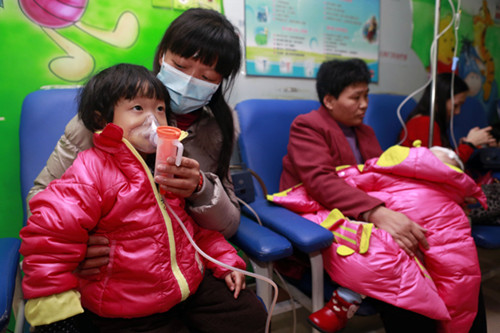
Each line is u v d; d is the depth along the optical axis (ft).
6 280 2.05
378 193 3.35
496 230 3.94
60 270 1.67
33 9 3.39
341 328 2.77
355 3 5.52
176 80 2.49
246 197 3.55
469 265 2.81
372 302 2.82
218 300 2.24
